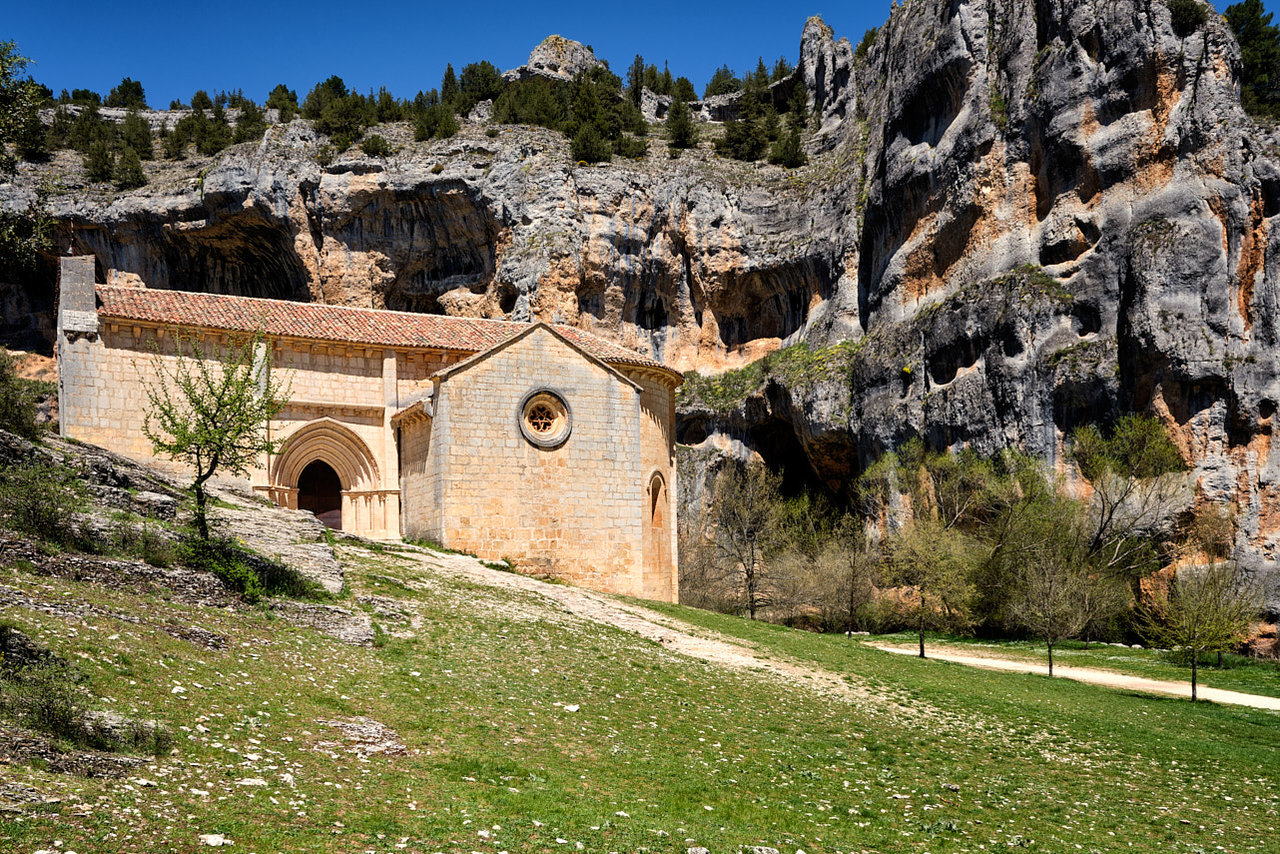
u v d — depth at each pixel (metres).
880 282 83.00
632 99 139.00
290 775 12.53
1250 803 19.83
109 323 40.62
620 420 42.75
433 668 20.69
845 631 64.38
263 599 21.86
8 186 86.31
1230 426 58.34
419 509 41.84
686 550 70.75
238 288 93.94
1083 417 64.06
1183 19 64.50
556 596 33.66
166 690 14.42
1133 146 65.06
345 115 97.69
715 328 96.38
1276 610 54.69
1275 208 59.66
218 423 23.62
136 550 21.31
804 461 93.38
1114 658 46.66
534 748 16.44
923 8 82.31
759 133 108.50
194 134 110.75
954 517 66.88
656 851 12.16
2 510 20.03
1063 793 19.17
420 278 92.19
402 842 10.94
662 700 21.83
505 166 88.50
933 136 79.94
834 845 13.87
